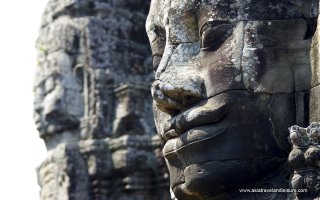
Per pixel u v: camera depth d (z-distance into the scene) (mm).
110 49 18938
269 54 8680
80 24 19109
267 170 8641
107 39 18984
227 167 8617
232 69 8664
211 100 8703
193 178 8711
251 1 8781
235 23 8781
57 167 18625
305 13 8773
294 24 8742
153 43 9438
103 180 18234
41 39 19500
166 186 17984
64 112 18766
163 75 8898
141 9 19297
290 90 8656
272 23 8734
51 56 19188
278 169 8664
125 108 18438
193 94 8750
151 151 18234
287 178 8617
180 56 8953
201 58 8867
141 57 19062
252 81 8633
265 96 8633
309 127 8328
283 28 8734
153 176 18156
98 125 18484
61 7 19328
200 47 8922
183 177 8875
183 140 8766
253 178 8664
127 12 19203
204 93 8766
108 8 19094
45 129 19000
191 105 8828
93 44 18922
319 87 8492
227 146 8625
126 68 18875
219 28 8805
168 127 8961
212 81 8719
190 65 8906
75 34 19078
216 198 8781
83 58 18938
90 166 18344
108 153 18391
